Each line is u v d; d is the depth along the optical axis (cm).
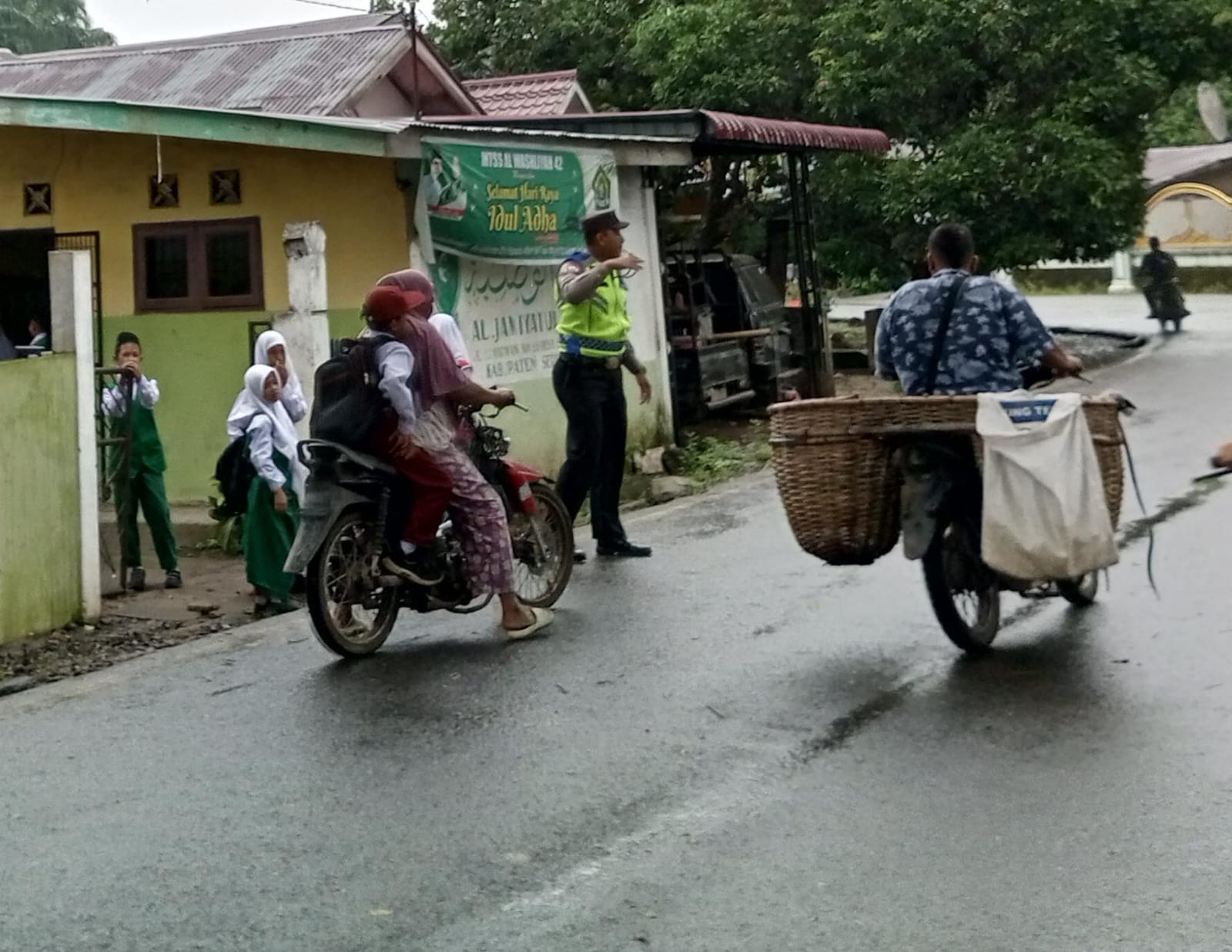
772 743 590
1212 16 2141
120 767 591
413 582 736
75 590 838
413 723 630
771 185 2178
